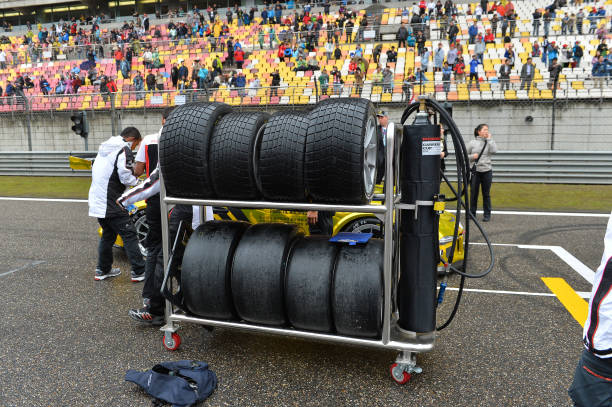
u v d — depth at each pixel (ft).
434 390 8.86
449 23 70.79
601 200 30.53
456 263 15.85
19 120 56.13
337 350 10.56
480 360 10.03
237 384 9.10
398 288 9.57
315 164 8.36
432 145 8.79
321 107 8.62
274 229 9.78
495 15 71.46
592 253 18.56
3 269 17.03
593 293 5.42
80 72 78.07
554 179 37.73
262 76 68.44
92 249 19.94
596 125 43.57
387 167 8.55
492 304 13.30
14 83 76.95
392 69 63.62
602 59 54.39
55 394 8.78
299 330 9.59
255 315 9.53
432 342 8.94
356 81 55.57
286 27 88.74
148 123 50.42
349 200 8.68
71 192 36.70
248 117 9.34
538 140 44.83
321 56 71.51
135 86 62.23
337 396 8.68
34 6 122.83
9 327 11.87
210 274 9.60
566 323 11.94
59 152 46.03
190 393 8.43
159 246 11.63
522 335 11.25
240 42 77.97
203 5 113.91
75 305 13.41
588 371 5.50
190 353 10.43
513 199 31.63
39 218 26.68
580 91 43.75
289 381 9.21
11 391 8.89
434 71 56.49
